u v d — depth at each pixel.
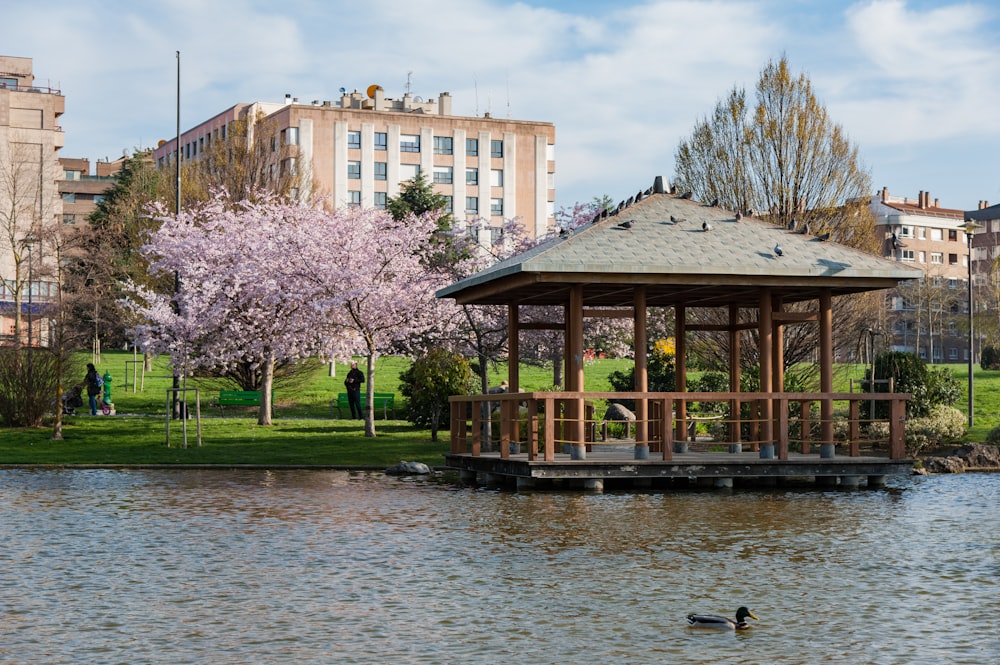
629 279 25.61
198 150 136.00
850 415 27.33
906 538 18.77
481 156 125.81
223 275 41.69
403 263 40.53
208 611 13.55
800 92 38.78
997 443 33.38
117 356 76.88
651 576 15.57
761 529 19.70
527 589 14.73
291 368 50.56
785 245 27.41
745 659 11.59
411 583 15.09
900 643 12.20
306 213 44.38
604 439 34.56
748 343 40.19
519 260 27.91
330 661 11.47
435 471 30.38
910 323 134.25
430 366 36.38
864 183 38.72
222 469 30.55
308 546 17.92
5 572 15.84
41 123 114.62
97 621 13.07
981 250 147.75
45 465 30.50
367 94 131.38
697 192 39.66
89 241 68.00
